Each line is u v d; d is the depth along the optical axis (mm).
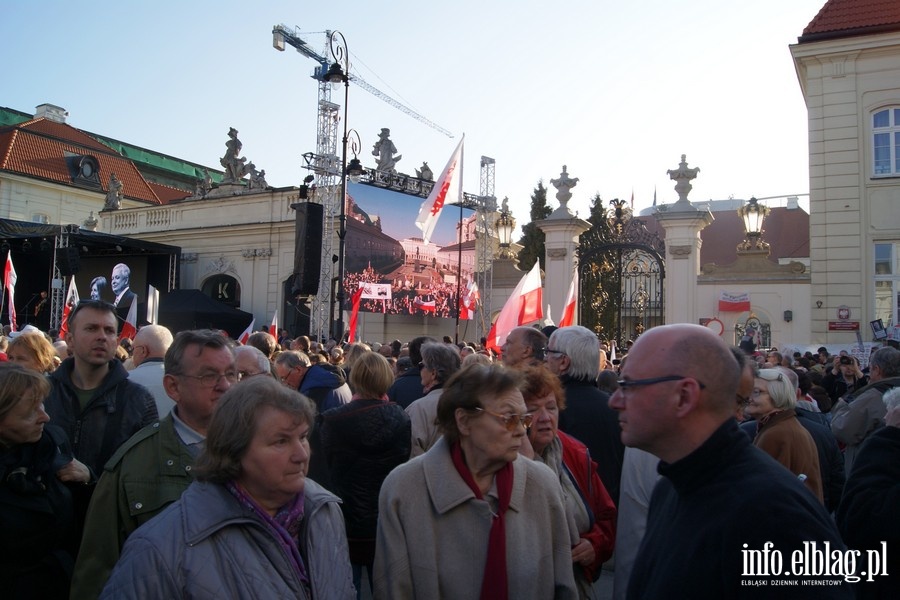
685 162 20047
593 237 20922
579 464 3912
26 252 30969
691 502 2221
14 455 3117
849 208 19109
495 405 2992
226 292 31609
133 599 2252
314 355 9969
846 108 19391
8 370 3115
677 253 19531
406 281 28328
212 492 2492
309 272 17422
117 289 25547
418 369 6855
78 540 3523
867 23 19156
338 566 2648
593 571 3781
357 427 4578
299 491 2580
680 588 2096
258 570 2393
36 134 41000
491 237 31703
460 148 20312
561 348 4824
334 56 17875
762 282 19297
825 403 8492
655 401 2283
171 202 33500
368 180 27781
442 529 3000
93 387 4156
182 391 3357
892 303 18594
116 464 3236
